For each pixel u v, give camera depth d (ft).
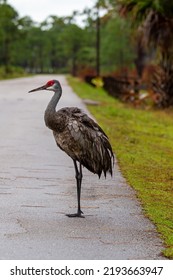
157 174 43.91
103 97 135.74
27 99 120.26
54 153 51.29
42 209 32.30
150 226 29.60
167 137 71.46
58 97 30.68
